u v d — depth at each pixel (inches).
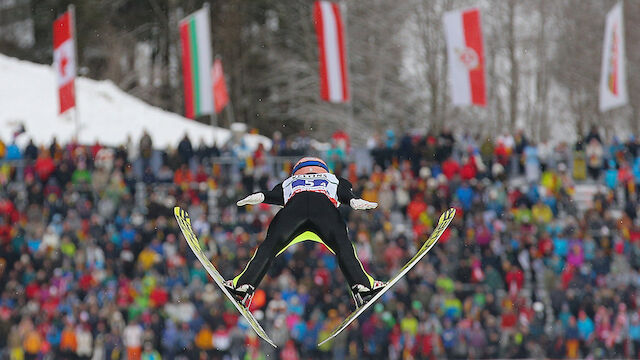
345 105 3309.5
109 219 1712.6
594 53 3304.6
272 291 1561.3
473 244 1657.2
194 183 1784.0
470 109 3326.8
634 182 1802.4
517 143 1888.5
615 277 1652.3
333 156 1856.5
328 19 1930.4
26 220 1669.5
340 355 1518.2
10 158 1792.6
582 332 1558.8
